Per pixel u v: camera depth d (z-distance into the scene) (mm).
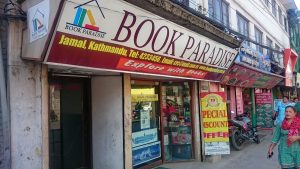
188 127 9664
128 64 6316
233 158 9820
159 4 5969
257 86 16609
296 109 5910
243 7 15305
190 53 7871
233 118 12328
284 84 20750
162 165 9031
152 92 9102
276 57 21719
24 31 5062
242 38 11148
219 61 9602
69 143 7238
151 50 6570
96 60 5523
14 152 4945
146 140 8711
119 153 7430
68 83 7270
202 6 10742
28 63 5195
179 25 6910
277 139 6125
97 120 7559
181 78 8609
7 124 4867
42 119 5348
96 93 7586
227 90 13133
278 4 24484
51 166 6828
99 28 5121
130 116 7617
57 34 4531
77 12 4605
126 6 5355
